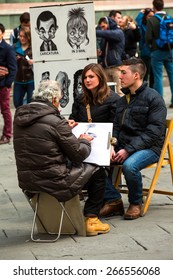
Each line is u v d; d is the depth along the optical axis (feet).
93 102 25.45
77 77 30.25
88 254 21.35
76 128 23.73
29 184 22.18
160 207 26.30
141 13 53.98
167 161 25.73
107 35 42.37
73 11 29.84
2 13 57.41
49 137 21.81
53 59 30.40
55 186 21.97
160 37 49.14
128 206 26.68
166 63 49.78
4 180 31.86
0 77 39.58
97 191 23.18
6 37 57.16
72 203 22.84
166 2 63.46
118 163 24.89
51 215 23.29
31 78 41.63
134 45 49.37
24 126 21.97
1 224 25.32
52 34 30.19
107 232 23.36
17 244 22.82
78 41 29.99
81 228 23.11
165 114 24.84
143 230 23.50
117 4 61.21
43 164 21.86
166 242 22.22
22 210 26.99
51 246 22.34
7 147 39.42
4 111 40.19
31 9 30.30
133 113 24.93
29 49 41.63
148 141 24.49
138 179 24.44
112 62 42.91
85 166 22.72
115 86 29.76
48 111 21.93
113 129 25.38
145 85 24.94
